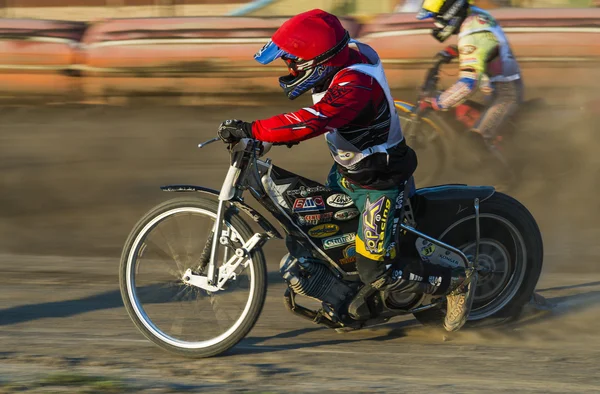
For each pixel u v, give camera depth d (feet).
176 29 82.02
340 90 26.43
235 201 28.86
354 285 30.32
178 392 25.30
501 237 32.22
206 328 30.73
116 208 52.49
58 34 83.10
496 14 76.89
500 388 26.43
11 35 82.64
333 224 29.58
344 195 29.45
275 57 26.94
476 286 31.91
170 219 30.73
